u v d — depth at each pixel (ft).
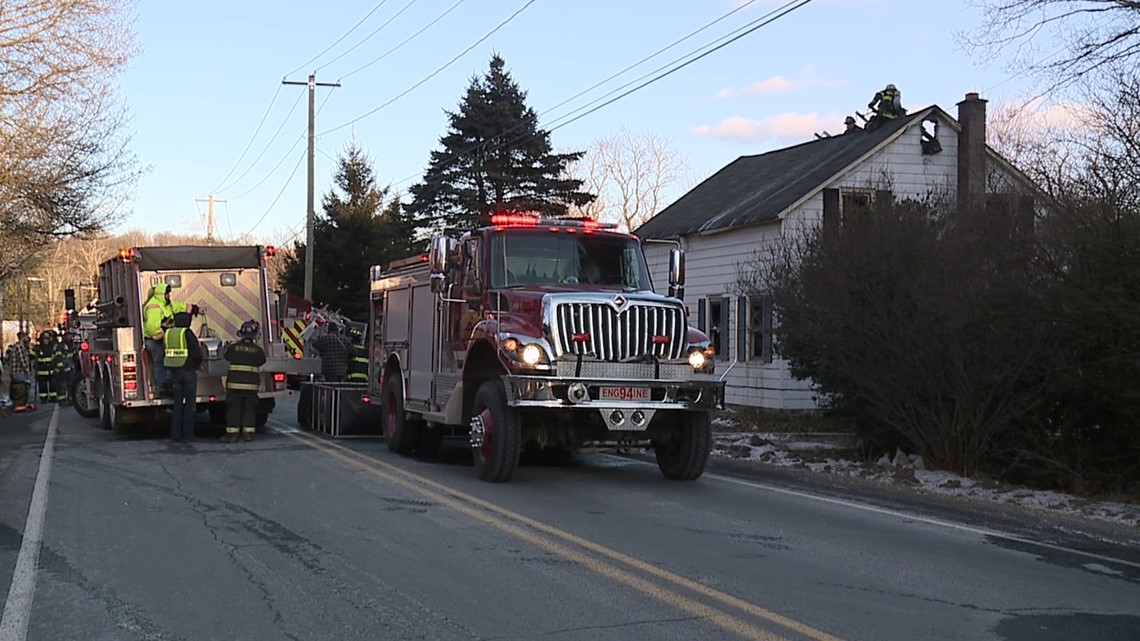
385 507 30.94
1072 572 23.80
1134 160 33.27
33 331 233.76
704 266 77.77
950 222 38.58
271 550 24.97
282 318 59.06
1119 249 32.17
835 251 40.75
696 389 35.22
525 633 18.24
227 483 35.99
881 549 25.86
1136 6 37.47
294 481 36.45
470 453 46.62
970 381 38.24
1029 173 37.01
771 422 62.28
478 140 150.61
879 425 43.80
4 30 63.98
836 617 19.38
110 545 25.62
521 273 37.88
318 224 156.35
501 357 34.19
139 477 37.63
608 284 38.68
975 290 36.37
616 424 34.04
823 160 77.05
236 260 55.62
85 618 19.31
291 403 82.69
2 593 21.12
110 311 55.67
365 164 161.27
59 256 223.92
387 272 48.80
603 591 21.08
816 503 33.12
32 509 30.81
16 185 67.46
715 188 89.20
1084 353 35.19
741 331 72.74
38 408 79.77
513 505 31.42
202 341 54.39
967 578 22.88
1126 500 34.45
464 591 21.07
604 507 31.40
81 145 70.23
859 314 39.86
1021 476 39.11
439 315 40.88
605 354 34.04
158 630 18.56
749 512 31.07
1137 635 18.63
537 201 148.56
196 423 61.41
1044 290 34.58
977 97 70.38
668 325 35.14
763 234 69.62
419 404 42.68
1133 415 34.86
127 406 52.34
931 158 71.26
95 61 67.82
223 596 20.80
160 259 53.57
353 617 19.27
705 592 21.03
